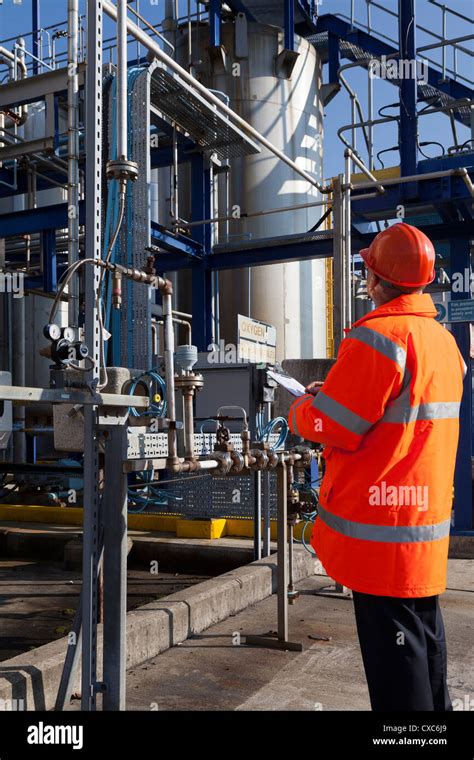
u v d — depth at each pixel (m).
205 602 4.14
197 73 10.47
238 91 10.28
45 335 2.35
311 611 4.52
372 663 2.00
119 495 2.69
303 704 3.01
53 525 7.49
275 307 10.28
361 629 2.04
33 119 10.82
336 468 2.09
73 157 5.59
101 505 2.82
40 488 8.90
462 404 6.82
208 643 3.87
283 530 3.81
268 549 5.29
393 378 1.93
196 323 8.91
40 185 10.13
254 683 3.27
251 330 4.66
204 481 6.82
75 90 5.75
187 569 6.32
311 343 10.66
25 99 7.39
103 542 2.74
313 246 8.27
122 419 2.70
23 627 4.61
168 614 3.81
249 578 4.66
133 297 4.93
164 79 6.32
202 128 7.85
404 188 6.88
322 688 3.21
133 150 5.42
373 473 2.00
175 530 6.93
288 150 10.37
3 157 7.75
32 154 8.39
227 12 10.66
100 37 2.68
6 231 8.66
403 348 1.96
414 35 6.84
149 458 2.85
